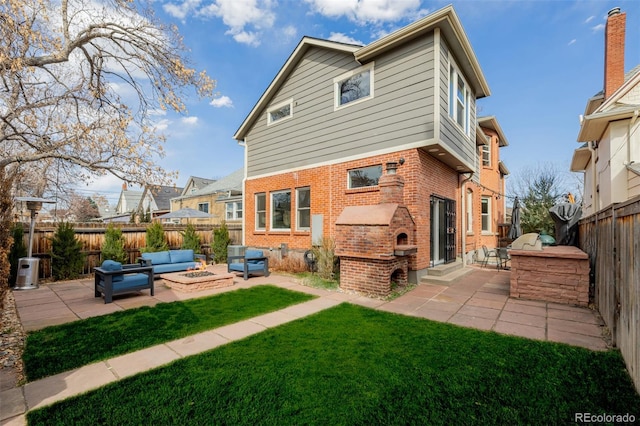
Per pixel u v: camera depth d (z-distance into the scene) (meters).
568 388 2.86
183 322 4.85
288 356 3.57
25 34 5.46
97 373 3.21
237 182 20.66
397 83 7.82
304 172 10.22
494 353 3.61
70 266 8.93
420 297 6.42
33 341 4.06
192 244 11.96
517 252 6.28
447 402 2.66
